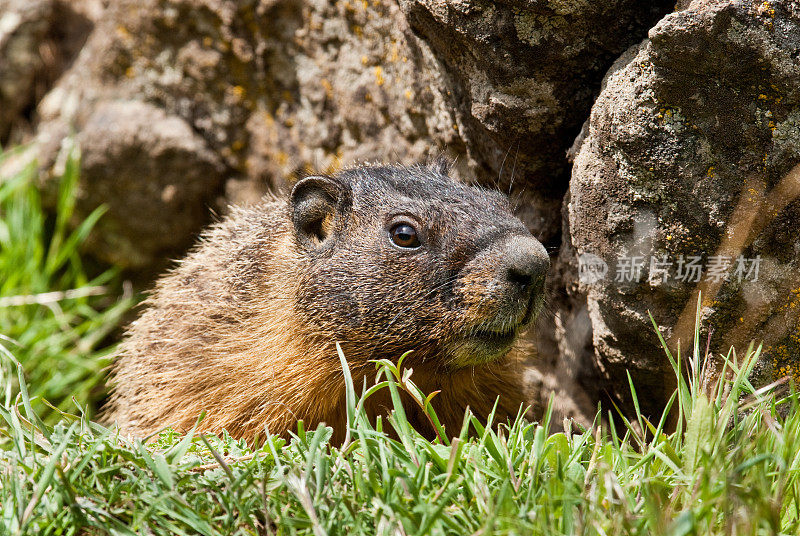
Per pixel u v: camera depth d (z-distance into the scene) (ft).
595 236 27.04
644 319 26.68
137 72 43.29
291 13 38.60
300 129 40.27
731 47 22.68
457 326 25.09
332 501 18.69
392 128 36.50
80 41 49.57
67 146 44.37
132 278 46.62
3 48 48.24
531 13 26.81
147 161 42.70
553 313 32.01
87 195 44.06
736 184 24.08
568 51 27.27
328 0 36.94
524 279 24.38
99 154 42.96
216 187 43.62
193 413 28.91
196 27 41.16
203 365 29.09
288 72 39.96
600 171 26.22
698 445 19.62
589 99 28.37
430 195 26.94
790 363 24.56
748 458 19.33
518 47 27.45
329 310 26.73
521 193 32.45
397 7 33.40
